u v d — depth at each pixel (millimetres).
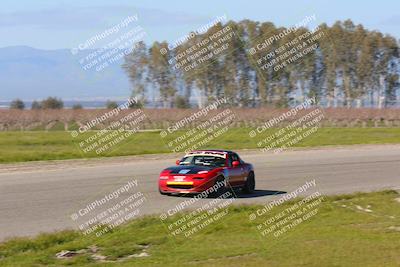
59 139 88375
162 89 132625
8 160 60969
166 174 39938
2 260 22984
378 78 174000
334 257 24484
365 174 57781
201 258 24094
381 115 142000
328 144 94188
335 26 159875
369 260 24031
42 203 35969
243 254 24984
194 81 134500
